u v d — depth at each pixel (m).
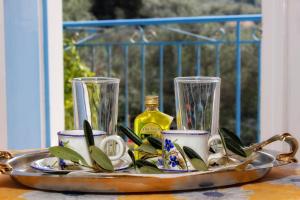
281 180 1.13
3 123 2.30
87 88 1.22
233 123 4.58
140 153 1.25
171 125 1.32
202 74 4.43
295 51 2.20
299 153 2.14
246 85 4.42
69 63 3.84
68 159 1.08
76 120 1.24
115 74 4.95
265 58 2.27
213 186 1.05
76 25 3.76
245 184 1.09
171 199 0.97
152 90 4.84
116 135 1.18
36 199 0.98
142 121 1.29
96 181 1.00
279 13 2.21
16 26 2.36
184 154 1.10
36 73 2.46
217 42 3.34
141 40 3.54
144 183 1.00
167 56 4.83
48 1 2.47
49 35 2.49
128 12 6.11
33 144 2.46
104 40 4.67
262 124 2.30
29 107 2.43
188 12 6.05
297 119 2.22
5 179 1.16
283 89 2.23
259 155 1.28
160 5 6.07
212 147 1.20
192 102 1.22
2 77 2.29
